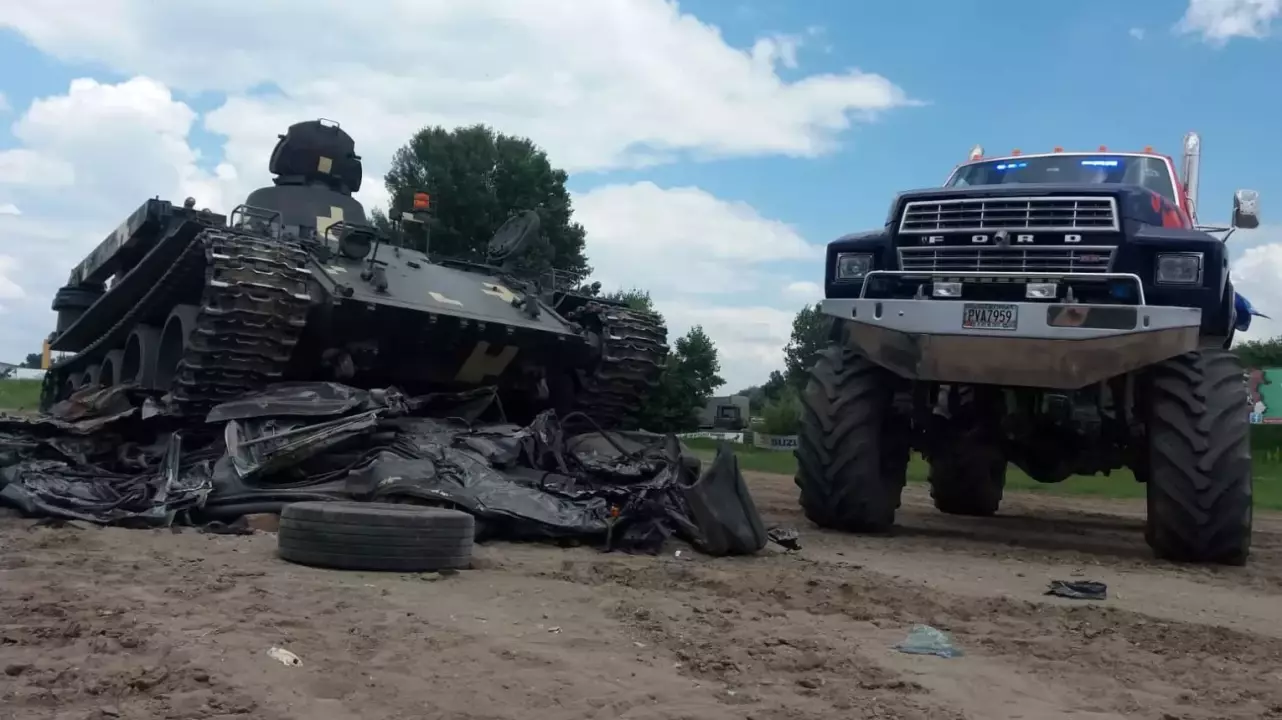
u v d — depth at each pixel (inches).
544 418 356.8
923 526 416.8
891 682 156.8
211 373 348.2
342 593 200.1
